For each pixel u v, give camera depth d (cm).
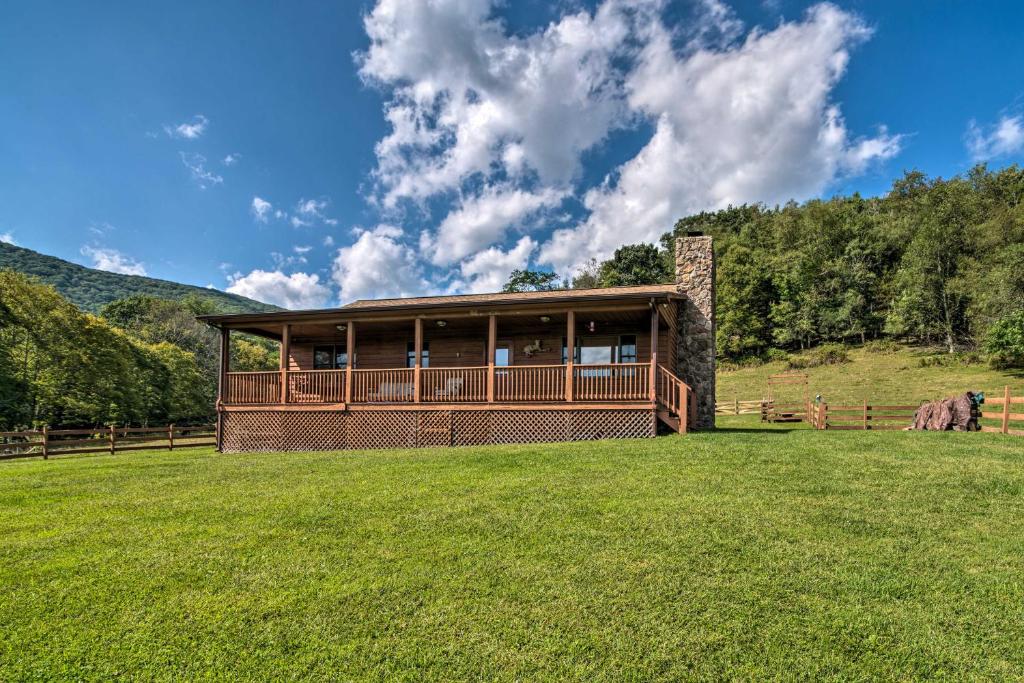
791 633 329
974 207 4188
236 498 713
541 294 1688
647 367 1323
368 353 1742
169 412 3691
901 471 751
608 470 798
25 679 300
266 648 327
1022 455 860
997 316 3089
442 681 291
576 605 371
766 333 5000
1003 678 283
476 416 1309
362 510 625
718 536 497
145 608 382
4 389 2545
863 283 4669
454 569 438
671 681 287
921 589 384
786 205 7475
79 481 890
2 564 473
